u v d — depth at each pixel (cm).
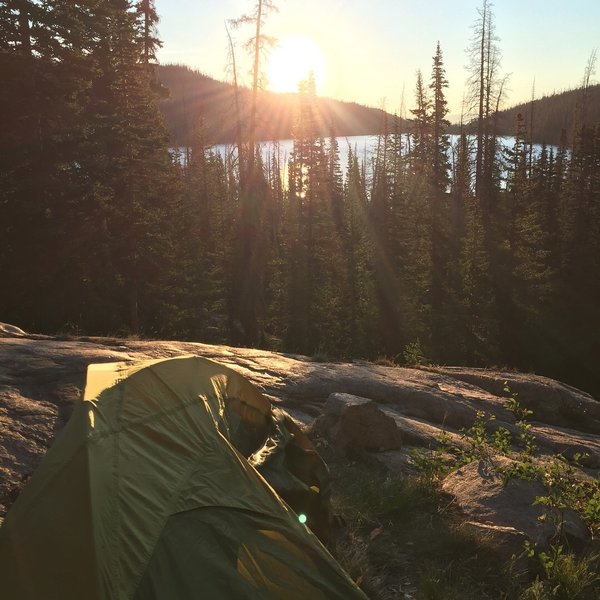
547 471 709
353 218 4619
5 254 2205
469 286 3825
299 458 545
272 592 313
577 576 504
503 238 4072
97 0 2589
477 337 3747
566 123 10562
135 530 305
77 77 2331
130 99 2758
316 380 1220
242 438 505
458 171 5441
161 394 412
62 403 804
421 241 4325
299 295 4162
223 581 305
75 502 308
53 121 2375
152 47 3388
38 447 670
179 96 12788
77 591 279
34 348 1027
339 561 488
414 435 961
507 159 4566
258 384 1146
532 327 3866
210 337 3544
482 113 4256
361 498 637
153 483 332
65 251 2277
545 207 4788
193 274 3841
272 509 355
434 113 4475
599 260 4294
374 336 4053
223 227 4859
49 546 298
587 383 3775
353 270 4278
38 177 2189
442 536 560
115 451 340
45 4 2217
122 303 2764
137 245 2617
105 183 2473
